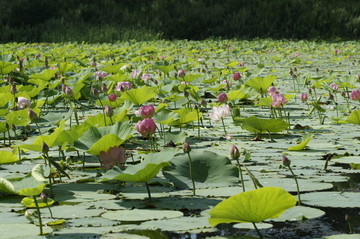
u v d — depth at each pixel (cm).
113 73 1103
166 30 3225
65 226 286
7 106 738
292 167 432
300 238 262
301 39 3127
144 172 315
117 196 350
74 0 3419
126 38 3044
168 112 558
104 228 280
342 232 270
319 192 347
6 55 1019
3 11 3244
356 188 358
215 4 3362
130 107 581
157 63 1205
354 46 2577
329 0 3297
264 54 2234
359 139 567
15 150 485
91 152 380
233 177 368
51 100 798
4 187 336
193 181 347
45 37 3055
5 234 273
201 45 2659
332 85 849
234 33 3192
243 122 564
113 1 3450
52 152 517
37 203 292
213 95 974
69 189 369
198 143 550
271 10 3222
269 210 233
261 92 751
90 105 880
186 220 291
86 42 2923
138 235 269
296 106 863
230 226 281
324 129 638
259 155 484
